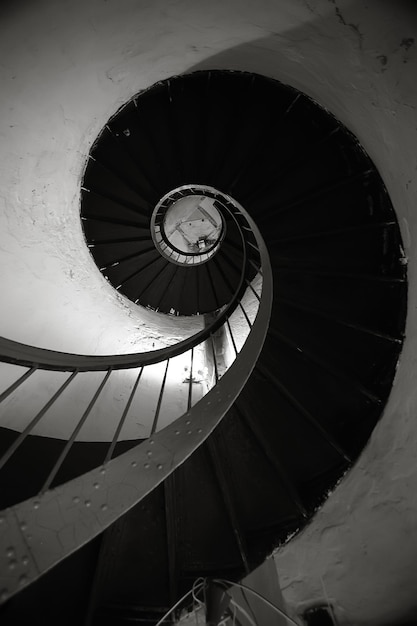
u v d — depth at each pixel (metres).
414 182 2.21
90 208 4.06
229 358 3.77
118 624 1.85
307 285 2.80
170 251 5.43
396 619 2.27
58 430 3.09
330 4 2.25
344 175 2.98
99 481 1.51
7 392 1.74
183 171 3.81
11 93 2.78
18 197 3.26
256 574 2.05
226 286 5.24
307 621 2.16
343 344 2.56
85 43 2.77
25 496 2.29
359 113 2.62
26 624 1.67
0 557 1.16
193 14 2.74
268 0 2.47
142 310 4.84
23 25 2.44
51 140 3.23
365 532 2.17
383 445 2.19
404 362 2.25
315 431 2.42
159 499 2.22
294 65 2.87
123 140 3.78
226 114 3.64
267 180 3.37
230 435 2.43
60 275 3.87
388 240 2.52
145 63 3.16
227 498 2.18
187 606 1.92
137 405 3.63
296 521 2.16
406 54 2.10
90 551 1.97
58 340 3.73
